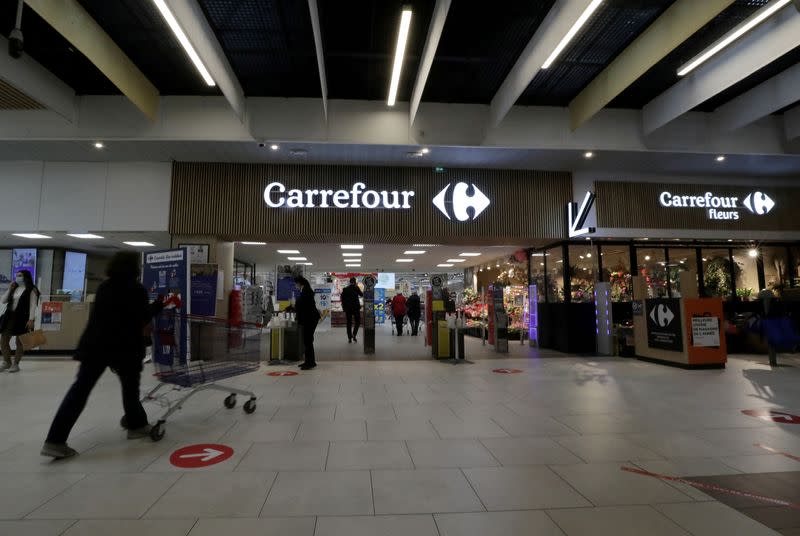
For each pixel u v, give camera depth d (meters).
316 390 5.14
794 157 8.12
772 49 5.17
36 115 7.01
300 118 7.31
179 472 2.68
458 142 7.52
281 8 5.17
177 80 6.81
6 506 2.22
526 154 7.95
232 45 5.89
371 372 6.49
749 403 4.53
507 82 6.64
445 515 2.17
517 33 5.69
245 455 2.98
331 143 7.32
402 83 6.97
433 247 11.61
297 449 3.11
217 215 8.23
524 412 4.16
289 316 8.59
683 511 2.21
